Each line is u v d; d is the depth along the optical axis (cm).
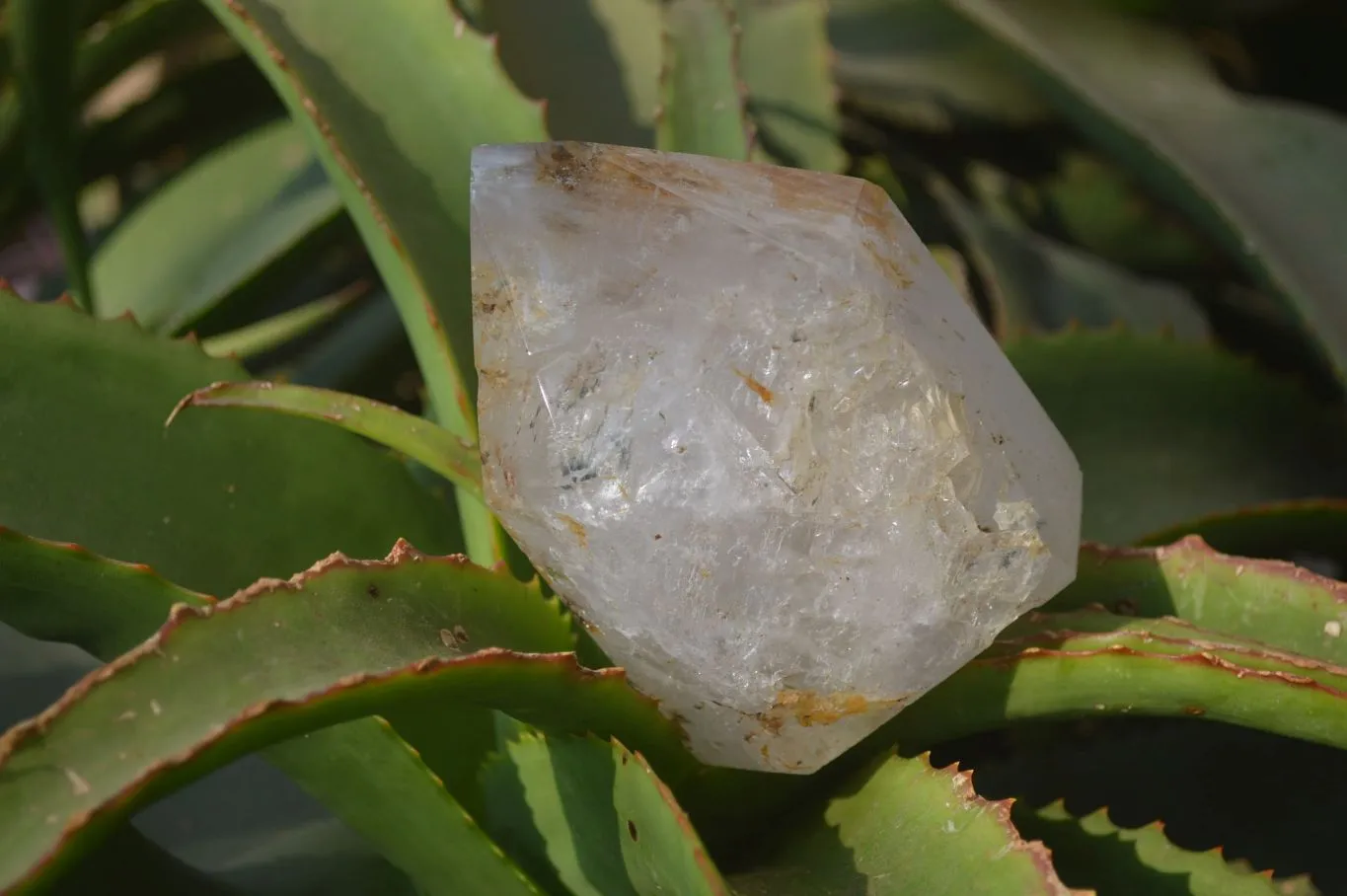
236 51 98
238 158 96
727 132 71
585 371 61
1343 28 96
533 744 63
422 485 73
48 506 66
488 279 62
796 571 61
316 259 90
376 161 69
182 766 57
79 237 82
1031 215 97
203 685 58
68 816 56
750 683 61
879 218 63
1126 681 62
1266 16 96
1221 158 80
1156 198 94
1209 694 61
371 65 70
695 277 62
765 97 80
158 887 64
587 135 76
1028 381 76
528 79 76
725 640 61
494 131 70
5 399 66
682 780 63
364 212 67
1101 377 77
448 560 62
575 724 61
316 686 58
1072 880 65
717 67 72
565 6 77
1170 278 97
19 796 56
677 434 61
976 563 62
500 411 62
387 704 59
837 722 62
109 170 103
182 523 67
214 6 68
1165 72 87
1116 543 75
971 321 64
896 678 62
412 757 61
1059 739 74
